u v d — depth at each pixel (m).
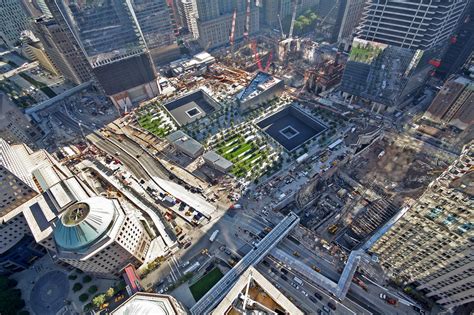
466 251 105.38
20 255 165.25
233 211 194.88
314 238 179.38
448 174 105.12
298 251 171.75
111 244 136.88
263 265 164.62
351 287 153.50
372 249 160.00
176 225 187.12
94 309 149.75
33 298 157.00
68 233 132.00
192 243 177.12
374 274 157.38
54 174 181.50
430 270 128.50
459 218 101.94
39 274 167.38
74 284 161.00
